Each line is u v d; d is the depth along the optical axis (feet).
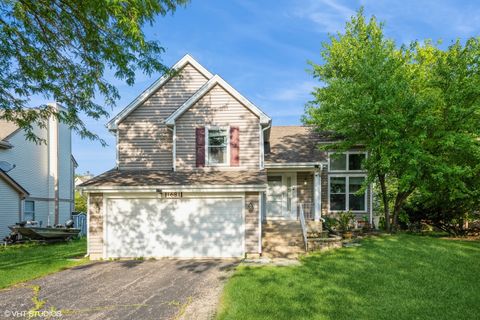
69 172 96.43
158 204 42.88
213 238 42.09
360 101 45.52
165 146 50.72
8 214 68.33
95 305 23.41
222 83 47.80
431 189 53.21
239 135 47.55
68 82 38.19
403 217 59.77
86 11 29.99
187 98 51.88
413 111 45.52
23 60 34.60
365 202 59.93
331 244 42.11
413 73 55.67
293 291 25.09
